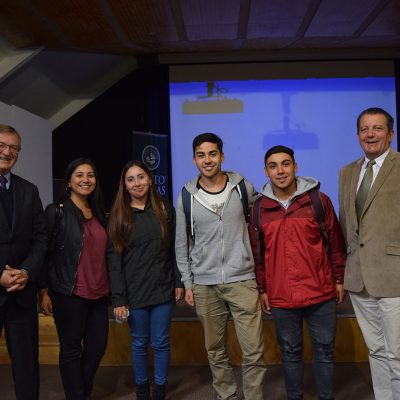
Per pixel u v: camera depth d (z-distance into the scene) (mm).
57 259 2227
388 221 1903
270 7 4379
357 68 6336
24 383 2057
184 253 2283
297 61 6355
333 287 2123
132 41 5402
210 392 2619
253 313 2176
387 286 1886
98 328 2348
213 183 2227
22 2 3939
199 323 3092
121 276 2275
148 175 2332
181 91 6430
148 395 2338
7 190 2016
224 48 5902
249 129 6391
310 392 2547
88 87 6750
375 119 1921
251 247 2240
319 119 6363
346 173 2156
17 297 2018
